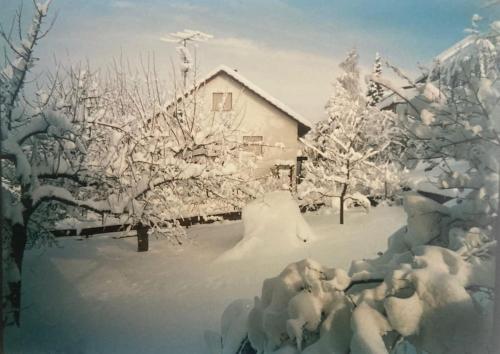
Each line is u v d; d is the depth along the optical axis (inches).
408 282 139.9
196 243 507.5
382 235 479.8
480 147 194.2
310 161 677.3
